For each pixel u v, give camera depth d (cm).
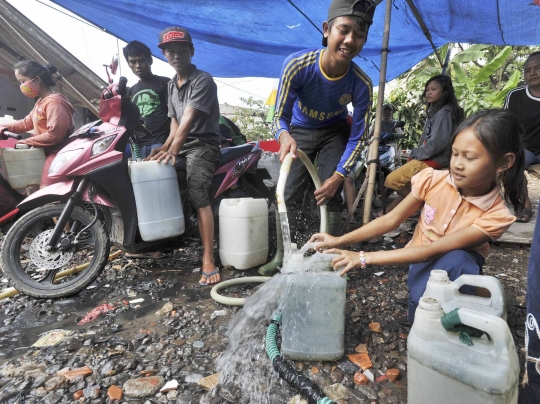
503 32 523
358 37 215
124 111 256
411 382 123
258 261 295
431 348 116
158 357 174
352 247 348
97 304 237
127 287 262
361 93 244
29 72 314
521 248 341
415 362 120
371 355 174
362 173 522
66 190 241
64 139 326
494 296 137
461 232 164
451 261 163
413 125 940
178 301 239
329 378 156
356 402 143
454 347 114
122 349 180
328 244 181
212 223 284
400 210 186
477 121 149
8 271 236
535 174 388
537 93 394
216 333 196
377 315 215
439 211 178
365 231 186
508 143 146
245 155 347
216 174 327
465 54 873
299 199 290
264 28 470
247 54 564
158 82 395
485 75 901
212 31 474
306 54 238
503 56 865
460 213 172
